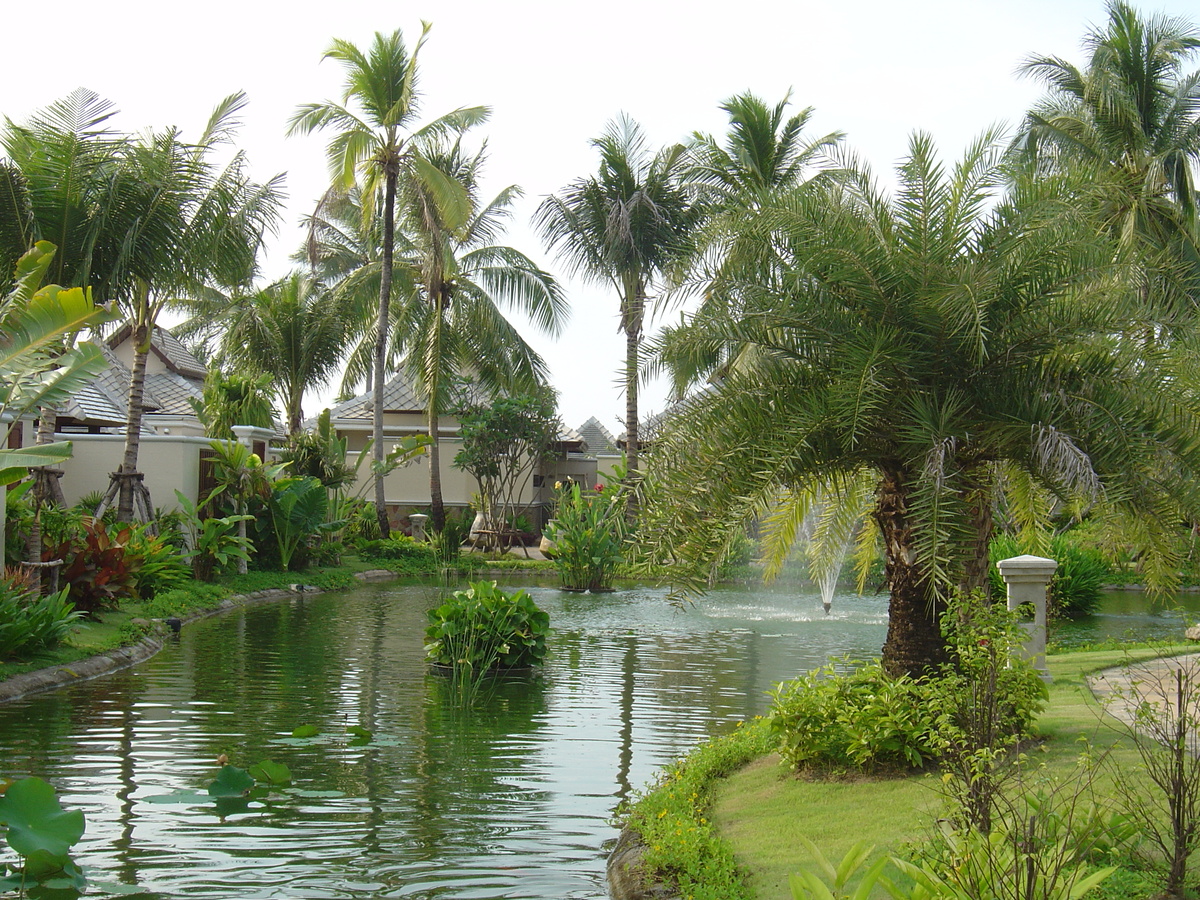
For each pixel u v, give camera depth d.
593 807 7.38
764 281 7.86
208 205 17.41
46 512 14.97
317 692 11.27
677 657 14.51
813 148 23.61
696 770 7.52
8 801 5.75
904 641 7.64
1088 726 7.67
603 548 24.16
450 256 29.55
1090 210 7.73
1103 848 4.86
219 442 20.44
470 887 5.77
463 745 9.12
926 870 4.15
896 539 7.71
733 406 7.51
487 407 34.44
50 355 14.44
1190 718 5.04
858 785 6.77
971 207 7.66
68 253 15.52
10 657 11.33
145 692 10.96
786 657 14.60
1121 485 6.89
